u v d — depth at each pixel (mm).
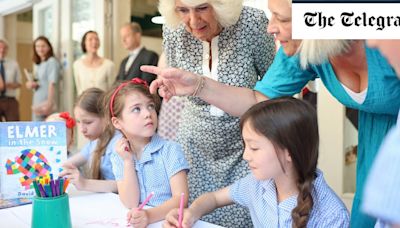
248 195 1030
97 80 3840
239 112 1136
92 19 4336
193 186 1361
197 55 1326
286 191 931
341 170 2451
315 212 882
